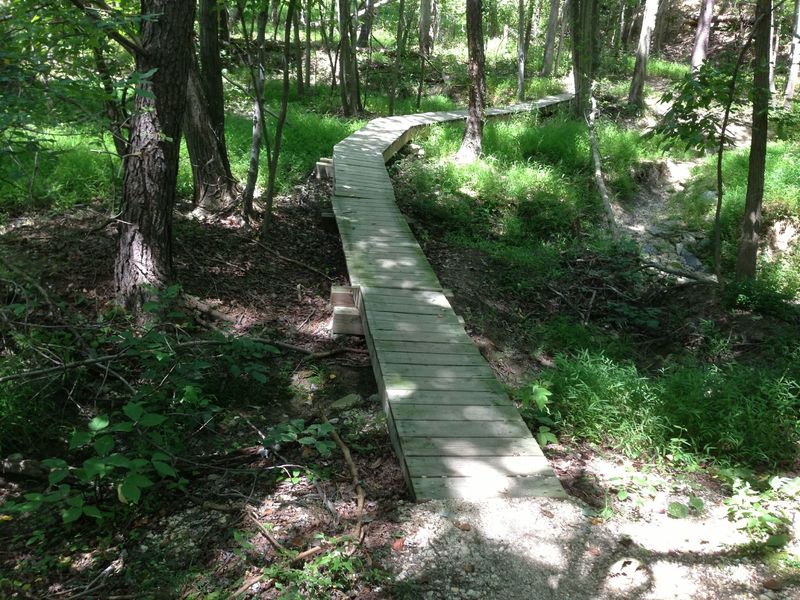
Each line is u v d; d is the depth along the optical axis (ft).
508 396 16.42
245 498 12.32
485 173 37.76
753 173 27.48
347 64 53.57
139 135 17.67
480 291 26.35
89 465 10.18
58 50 13.20
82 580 10.37
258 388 17.22
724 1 94.38
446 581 9.93
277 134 25.38
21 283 17.70
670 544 11.32
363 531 10.96
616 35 90.22
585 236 34.96
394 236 24.93
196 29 40.29
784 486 13.17
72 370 15.51
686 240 36.47
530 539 10.90
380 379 15.79
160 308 17.08
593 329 24.95
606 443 15.49
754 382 18.93
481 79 40.27
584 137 45.21
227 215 27.17
